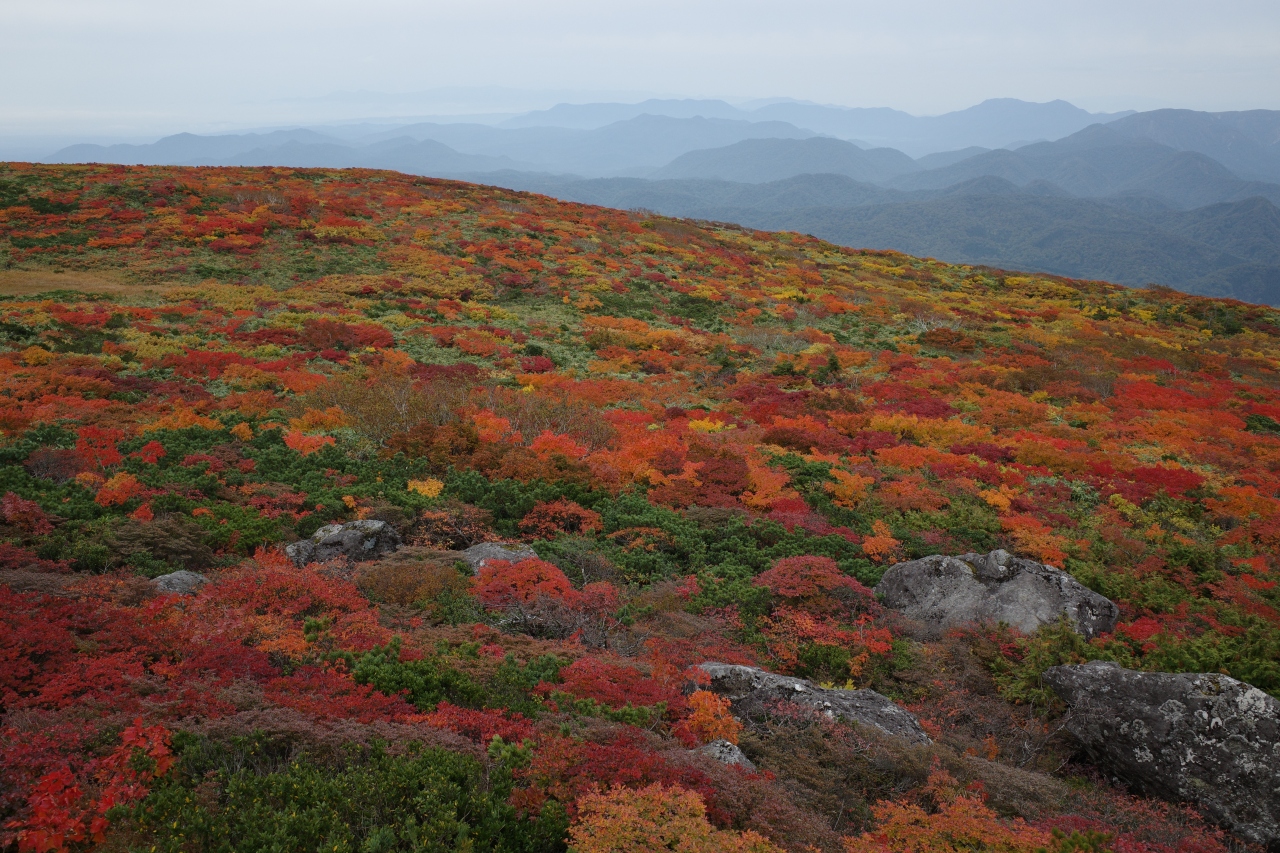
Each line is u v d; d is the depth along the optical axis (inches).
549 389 1266.0
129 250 1758.1
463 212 2434.8
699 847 231.9
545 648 422.6
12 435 796.0
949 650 499.8
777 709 385.7
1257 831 334.0
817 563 568.1
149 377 1128.2
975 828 277.7
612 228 2591.0
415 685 340.5
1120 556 713.0
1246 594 636.7
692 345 1663.4
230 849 218.2
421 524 656.4
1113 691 397.7
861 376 1514.5
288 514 638.5
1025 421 1261.1
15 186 1973.4
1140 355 1790.1
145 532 527.2
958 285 2583.7
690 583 573.6
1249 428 1328.7
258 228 1958.7
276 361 1242.0
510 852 239.6
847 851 265.9
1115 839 290.4
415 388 1051.9
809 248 2960.1
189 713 287.6
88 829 217.0
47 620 350.9
